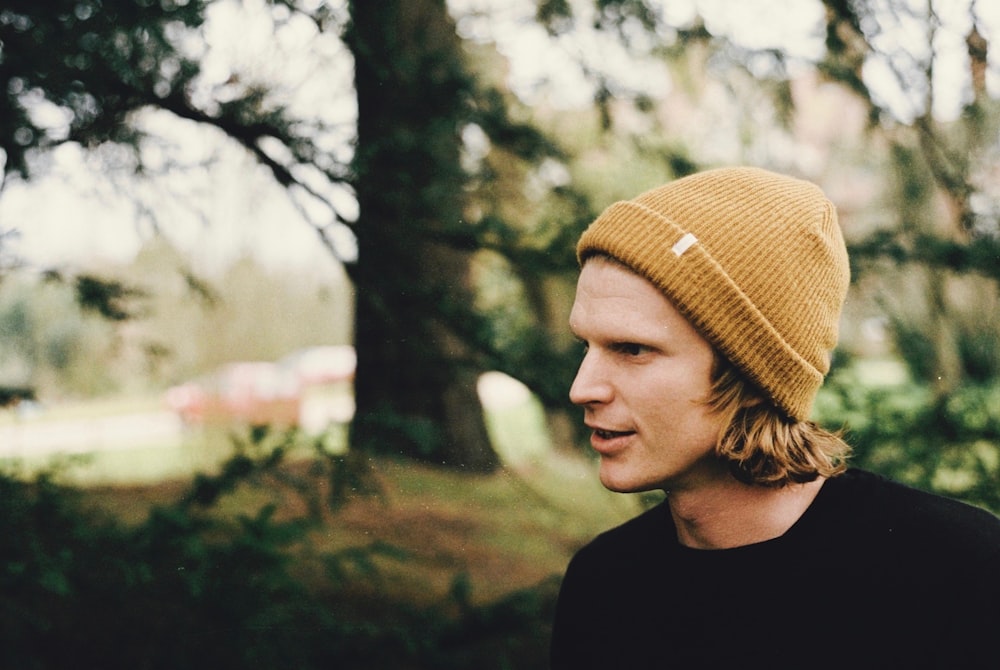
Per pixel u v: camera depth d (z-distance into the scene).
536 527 4.99
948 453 2.95
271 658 2.47
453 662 2.83
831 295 1.13
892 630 1.03
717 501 1.14
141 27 2.33
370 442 2.66
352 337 2.96
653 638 1.18
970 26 2.91
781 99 3.17
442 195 2.82
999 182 3.18
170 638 2.38
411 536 4.41
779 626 1.08
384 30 2.67
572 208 3.09
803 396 1.09
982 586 1.00
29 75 2.31
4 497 2.44
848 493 1.13
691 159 3.18
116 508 3.12
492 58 3.09
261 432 2.63
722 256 1.06
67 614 2.37
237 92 2.61
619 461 1.12
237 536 2.51
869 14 2.94
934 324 3.22
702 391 1.08
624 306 1.07
